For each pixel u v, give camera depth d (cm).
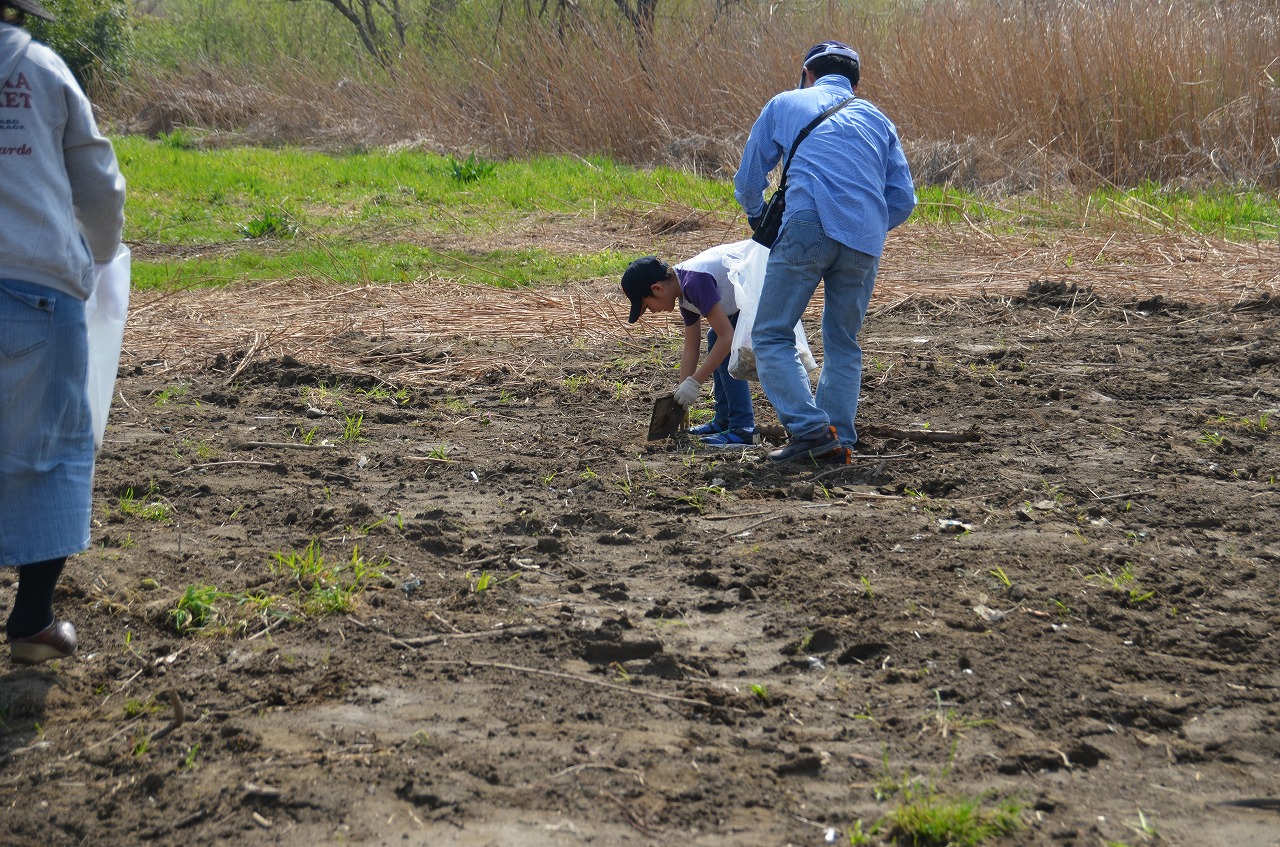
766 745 467
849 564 653
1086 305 1395
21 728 477
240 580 622
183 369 1122
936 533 701
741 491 779
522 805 425
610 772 447
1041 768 456
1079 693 509
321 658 539
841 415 852
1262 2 2445
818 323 1320
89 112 491
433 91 3309
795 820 420
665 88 2853
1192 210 1920
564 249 1803
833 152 798
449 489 793
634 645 547
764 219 824
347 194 2386
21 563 476
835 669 537
